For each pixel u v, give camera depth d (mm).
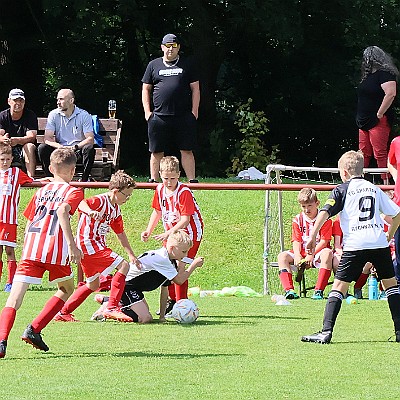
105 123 47375
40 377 17062
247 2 72875
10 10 76250
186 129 38188
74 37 79375
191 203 26141
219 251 37656
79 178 43656
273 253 37312
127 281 24672
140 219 40281
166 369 17844
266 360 18844
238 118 71562
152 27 83000
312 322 24578
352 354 19625
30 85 79125
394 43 79250
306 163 86750
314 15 80562
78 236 24250
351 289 35406
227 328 23406
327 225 31250
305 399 15484
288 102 85000
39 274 19453
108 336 21906
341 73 82438
